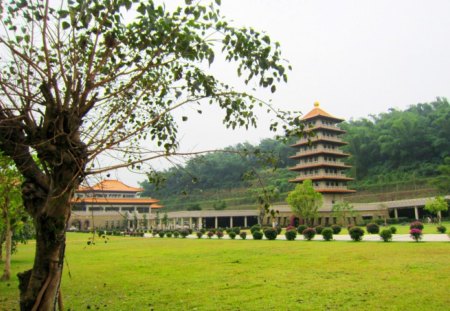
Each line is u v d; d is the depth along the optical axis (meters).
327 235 30.59
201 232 45.75
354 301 9.33
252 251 22.67
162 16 4.54
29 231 21.31
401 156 84.19
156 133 6.18
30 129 4.65
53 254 4.52
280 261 17.41
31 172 4.70
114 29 4.79
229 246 27.39
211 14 4.58
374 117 109.25
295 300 9.64
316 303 9.26
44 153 4.49
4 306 10.04
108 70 5.28
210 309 9.09
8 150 4.68
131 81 4.90
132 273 15.32
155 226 70.38
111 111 5.11
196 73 5.34
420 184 73.25
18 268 18.42
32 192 4.64
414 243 24.34
